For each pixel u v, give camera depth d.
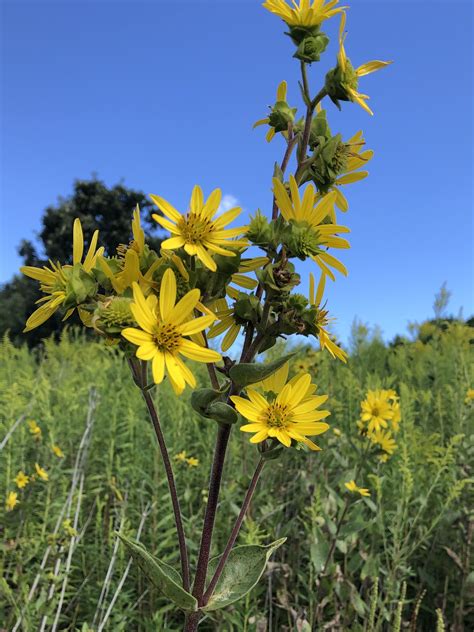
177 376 0.26
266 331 0.31
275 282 0.29
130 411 0.78
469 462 0.76
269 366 0.29
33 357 1.49
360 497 0.63
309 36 0.33
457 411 0.91
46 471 0.68
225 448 0.32
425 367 1.29
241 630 0.49
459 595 0.62
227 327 0.32
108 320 0.27
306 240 0.29
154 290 0.30
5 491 0.68
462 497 0.71
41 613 0.47
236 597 0.33
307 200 0.30
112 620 0.52
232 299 0.32
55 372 1.23
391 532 0.63
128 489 0.69
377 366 1.36
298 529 0.71
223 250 0.29
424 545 0.69
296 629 0.52
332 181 0.33
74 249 0.31
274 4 0.34
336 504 0.67
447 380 1.19
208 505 0.32
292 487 0.79
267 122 0.35
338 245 0.30
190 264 0.29
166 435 0.73
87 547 0.61
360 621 0.60
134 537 0.59
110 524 0.64
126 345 0.28
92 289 0.29
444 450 0.76
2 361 1.39
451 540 0.67
